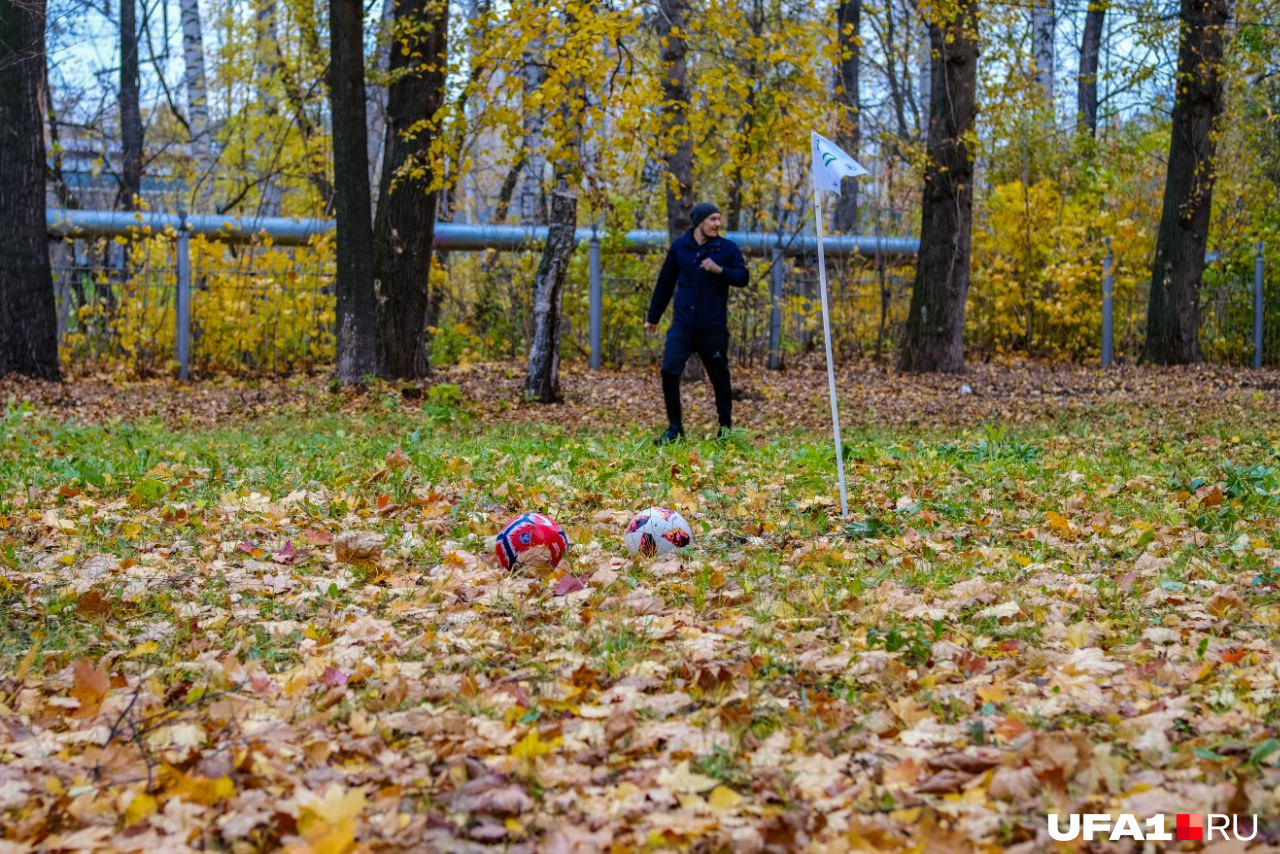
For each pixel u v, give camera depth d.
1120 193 23.27
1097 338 22.06
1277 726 3.29
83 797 3.04
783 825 2.73
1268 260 22.08
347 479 7.91
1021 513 6.92
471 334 19.89
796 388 16.80
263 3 23.31
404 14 15.12
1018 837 2.68
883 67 24.55
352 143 14.43
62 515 6.89
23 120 15.46
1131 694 3.67
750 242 20.08
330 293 18.62
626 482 7.80
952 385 17.11
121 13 24.08
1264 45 19.73
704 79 13.02
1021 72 17.89
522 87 12.52
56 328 16.12
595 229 19.47
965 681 3.87
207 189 25.06
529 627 4.63
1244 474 7.40
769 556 5.77
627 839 2.72
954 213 18.61
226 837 2.79
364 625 4.62
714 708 3.60
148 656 4.36
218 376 17.30
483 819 2.84
